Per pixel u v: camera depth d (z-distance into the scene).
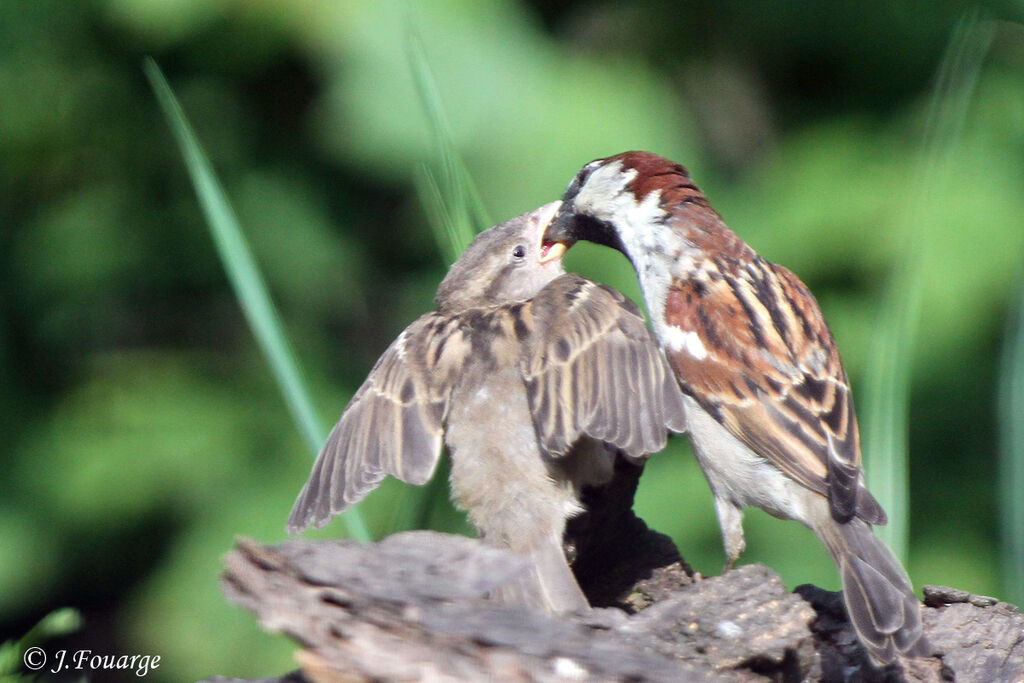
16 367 13.34
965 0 12.69
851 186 12.23
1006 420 6.69
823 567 11.41
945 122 6.98
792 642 5.31
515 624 4.84
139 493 12.73
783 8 12.90
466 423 6.27
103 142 13.31
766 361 7.04
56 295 13.38
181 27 12.50
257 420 13.11
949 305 11.63
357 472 6.32
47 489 12.91
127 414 13.00
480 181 11.98
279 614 4.75
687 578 6.39
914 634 5.61
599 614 5.38
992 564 12.03
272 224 13.11
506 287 7.46
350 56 12.23
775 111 13.19
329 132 12.70
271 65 12.91
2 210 13.47
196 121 13.18
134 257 13.34
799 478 6.68
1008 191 11.98
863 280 11.98
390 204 13.41
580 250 11.74
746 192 12.69
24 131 13.16
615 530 6.46
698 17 13.08
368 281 13.45
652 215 7.72
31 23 12.84
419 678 4.71
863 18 12.79
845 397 7.07
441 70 12.16
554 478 6.10
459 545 5.04
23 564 12.84
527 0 13.07
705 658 5.21
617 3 13.19
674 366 7.27
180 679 12.03
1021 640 5.85
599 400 6.18
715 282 7.39
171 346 13.68
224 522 12.58
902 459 6.60
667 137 12.46
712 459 7.08
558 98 12.33
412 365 6.54
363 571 4.86
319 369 13.08
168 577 12.38
